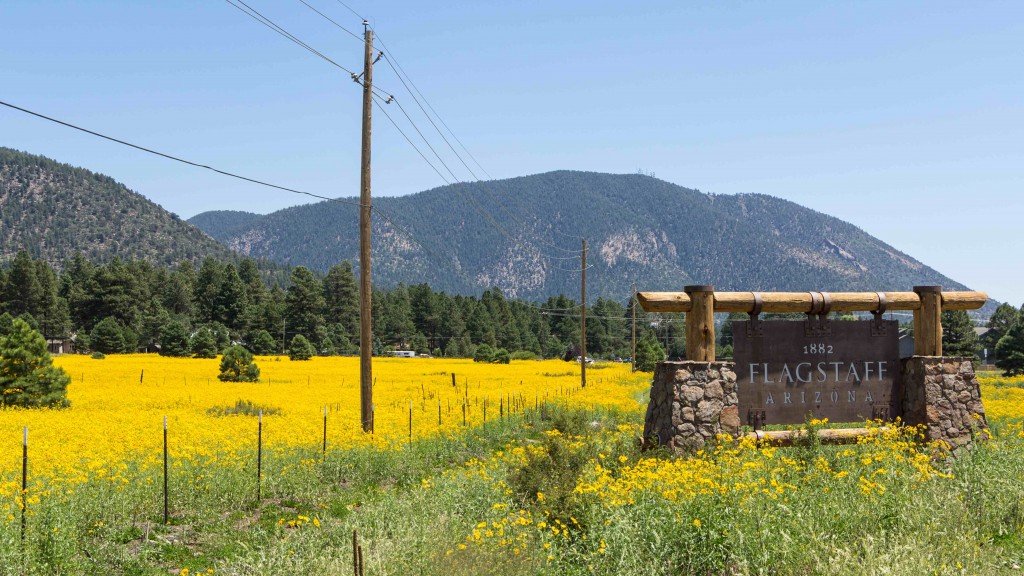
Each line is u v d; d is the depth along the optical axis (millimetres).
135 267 159625
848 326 13953
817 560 7660
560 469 10852
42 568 8406
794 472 10852
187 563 9508
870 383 14000
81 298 138000
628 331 160000
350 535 9617
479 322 154125
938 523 8562
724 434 12211
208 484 12602
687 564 8117
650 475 9922
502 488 11477
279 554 8914
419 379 53219
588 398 32562
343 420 21609
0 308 130750
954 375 13938
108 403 30406
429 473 16031
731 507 8547
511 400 32969
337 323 146125
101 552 9234
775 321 13625
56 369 28328
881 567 7227
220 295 145500
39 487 10250
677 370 13008
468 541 8625
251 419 21828
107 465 12898
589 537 8539
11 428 19641
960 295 14266
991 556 7719
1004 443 12969
